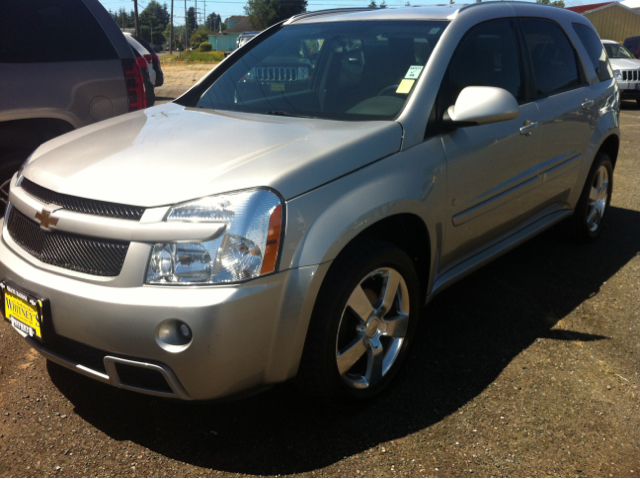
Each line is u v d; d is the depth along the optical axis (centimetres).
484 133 287
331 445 223
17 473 203
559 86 368
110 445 220
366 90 279
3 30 373
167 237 191
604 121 409
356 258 220
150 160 220
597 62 421
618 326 320
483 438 227
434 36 288
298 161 212
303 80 306
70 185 213
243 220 193
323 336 213
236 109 298
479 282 373
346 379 234
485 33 312
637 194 595
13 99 374
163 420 236
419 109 258
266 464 212
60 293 201
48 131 403
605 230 479
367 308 233
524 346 297
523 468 212
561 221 428
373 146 235
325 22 337
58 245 210
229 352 192
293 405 247
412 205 241
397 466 212
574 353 291
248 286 191
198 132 249
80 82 405
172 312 186
